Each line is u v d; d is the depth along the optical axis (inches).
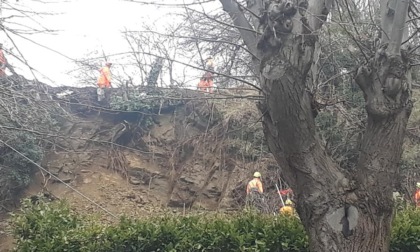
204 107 725.3
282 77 193.6
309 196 198.1
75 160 711.1
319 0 212.8
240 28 216.7
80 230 288.4
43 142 685.3
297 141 197.8
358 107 348.2
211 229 274.7
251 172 653.3
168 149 730.2
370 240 191.9
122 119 756.6
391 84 199.0
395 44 200.5
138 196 690.8
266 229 268.8
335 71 326.6
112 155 729.6
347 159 387.9
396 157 201.2
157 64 369.1
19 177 647.1
